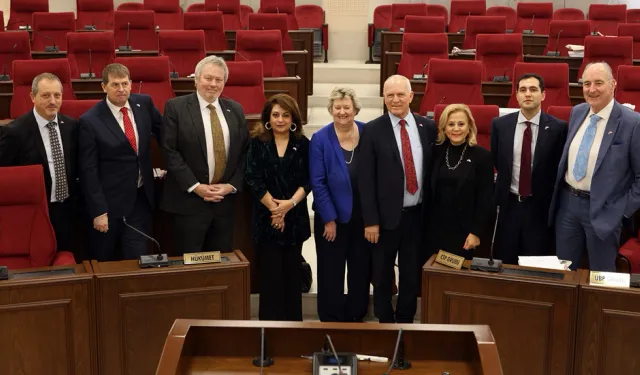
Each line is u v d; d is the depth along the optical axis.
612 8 10.98
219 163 3.91
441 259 3.43
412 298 3.95
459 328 2.19
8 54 7.93
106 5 10.76
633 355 3.10
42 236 3.79
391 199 3.78
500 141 4.04
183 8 12.07
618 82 6.87
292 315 4.04
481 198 3.73
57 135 3.95
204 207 3.88
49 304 3.14
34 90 3.86
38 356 3.17
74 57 7.81
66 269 3.30
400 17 10.71
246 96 6.68
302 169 3.89
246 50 7.95
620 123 3.68
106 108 3.91
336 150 3.84
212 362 2.15
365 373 2.09
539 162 3.95
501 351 3.30
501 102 7.23
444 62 6.90
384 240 3.87
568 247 3.87
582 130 3.79
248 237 4.49
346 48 11.15
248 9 11.38
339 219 3.89
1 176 3.73
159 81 6.73
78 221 4.26
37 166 3.78
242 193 4.43
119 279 3.23
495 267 3.32
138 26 9.34
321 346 2.19
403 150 3.80
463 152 3.73
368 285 4.07
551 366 3.23
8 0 12.39
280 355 2.19
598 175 3.69
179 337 2.10
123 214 3.93
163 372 1.97
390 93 3.76
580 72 8.11
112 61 7.91
